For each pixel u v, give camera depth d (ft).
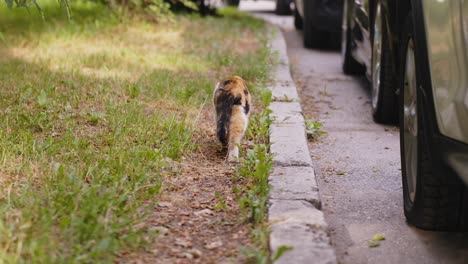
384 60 27.02
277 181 19.48
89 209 16.08
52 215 16.15
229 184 20.16
